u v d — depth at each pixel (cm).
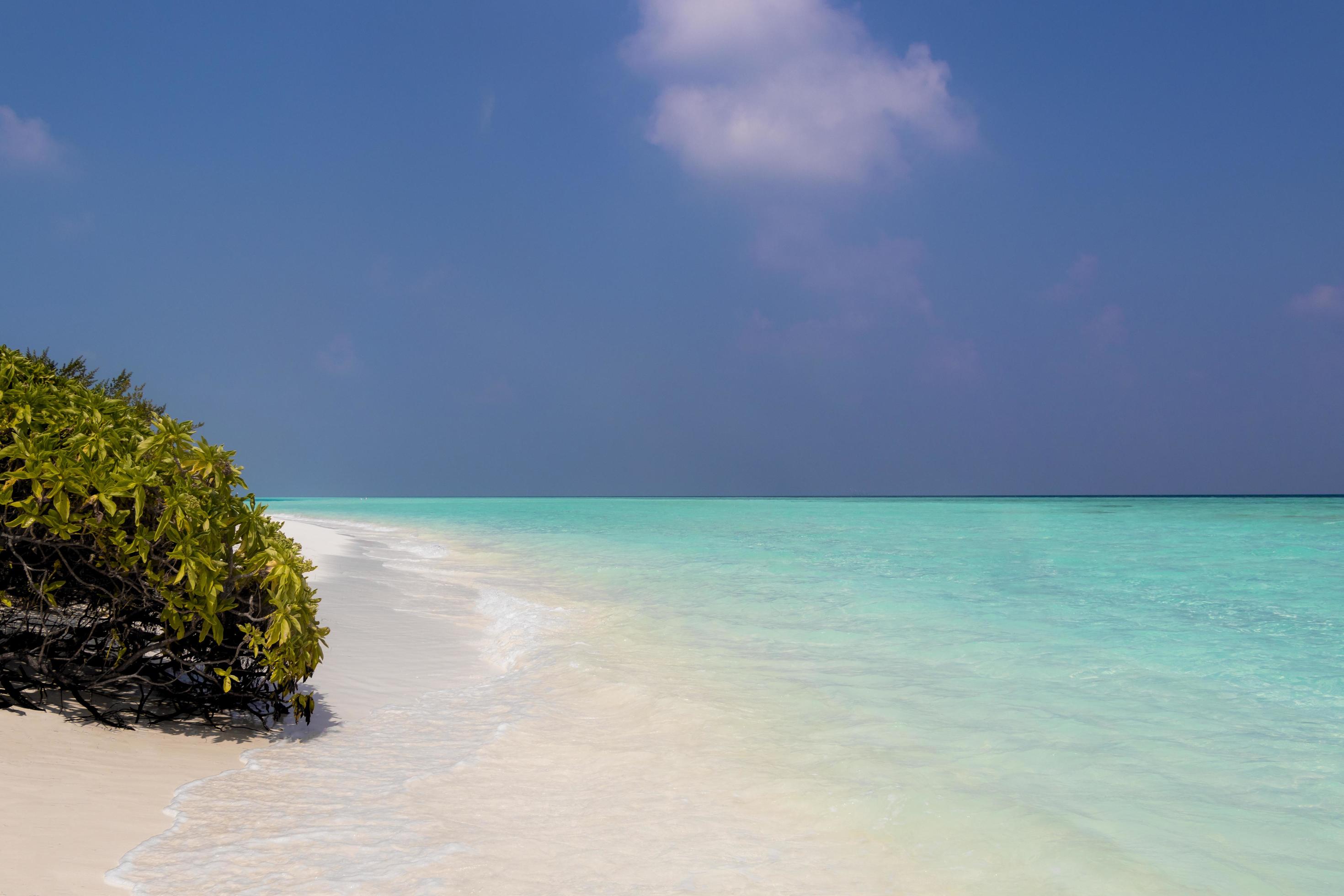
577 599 1107
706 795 413
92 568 445
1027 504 6762
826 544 2111
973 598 1109
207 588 438
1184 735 507
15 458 423
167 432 462
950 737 506
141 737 448
